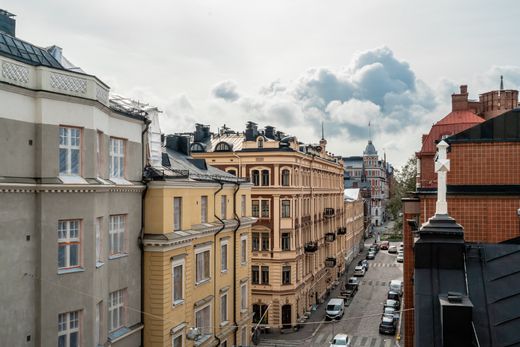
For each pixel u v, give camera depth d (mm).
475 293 9656
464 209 17719
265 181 49688
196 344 26328
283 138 53062
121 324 22016
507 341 8688
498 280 9859
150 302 23266
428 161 38750
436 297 9703
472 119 40156
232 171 50406
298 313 51406
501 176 17797
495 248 10602
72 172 18219
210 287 28719
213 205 29781
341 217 82250
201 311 27938
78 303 18047
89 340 18469
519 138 17703
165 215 23578
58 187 17234
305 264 55906
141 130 23953
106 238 20125
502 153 17797
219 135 59250
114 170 21672
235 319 32500
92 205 18719
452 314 8820
